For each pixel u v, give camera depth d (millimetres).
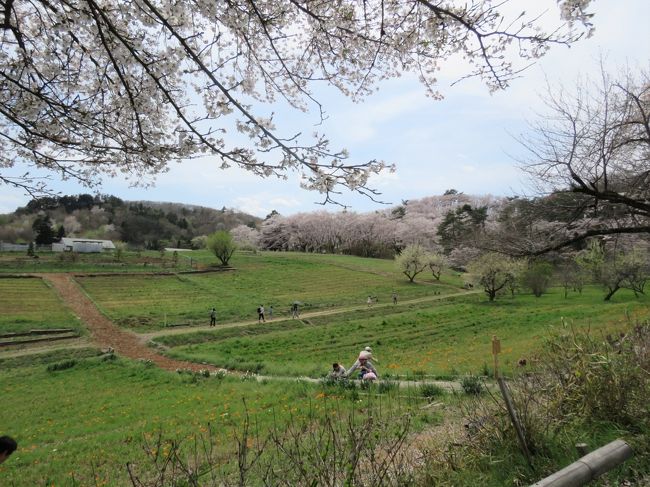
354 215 100188
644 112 8492
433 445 4934
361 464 3900
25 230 97312
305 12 4168
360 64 4969
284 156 3840
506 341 21266
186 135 4391
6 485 7859
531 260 10367
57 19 4117
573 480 2732
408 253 65688
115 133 4691
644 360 4906
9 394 19172
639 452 3828
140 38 4238
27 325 36000
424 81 5188
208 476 4215
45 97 4180
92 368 23812
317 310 46750
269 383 15805
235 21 4102
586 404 4602
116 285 54719
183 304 47094
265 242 107812
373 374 13086
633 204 8555
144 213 119875
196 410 12500
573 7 3475
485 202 94375
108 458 8766
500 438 4414
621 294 44750
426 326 32781
